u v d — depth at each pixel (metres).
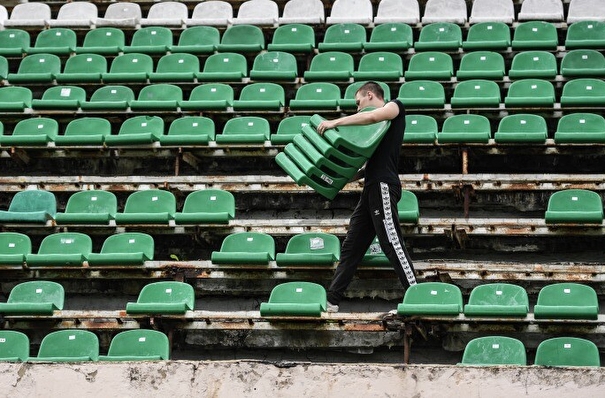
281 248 21.28
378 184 17.48
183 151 23.20
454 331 17.89
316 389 14.57
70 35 28.53
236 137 23.03
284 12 29.08
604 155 22.25
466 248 20.83
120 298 20.61
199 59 27.56
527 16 27.72
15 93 25.78
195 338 18.84
